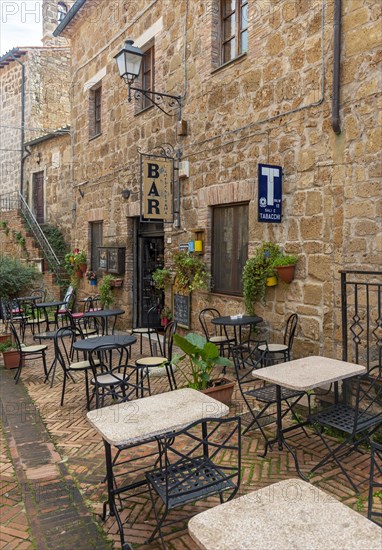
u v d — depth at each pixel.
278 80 5.49
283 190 5.43
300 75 5.18
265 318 5.74
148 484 2.84
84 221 11.06
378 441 3.78
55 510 2.92
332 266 4.77
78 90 11.12
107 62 9.64
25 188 15.02
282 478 3.26
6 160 16.03
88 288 10.88
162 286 7.90
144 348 7.55
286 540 1.65
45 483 3.26
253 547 1.61
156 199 7.00
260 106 5.77
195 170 7.05
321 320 4.94
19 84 15.05
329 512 1.83
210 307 6.84
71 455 3.73
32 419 4.57
